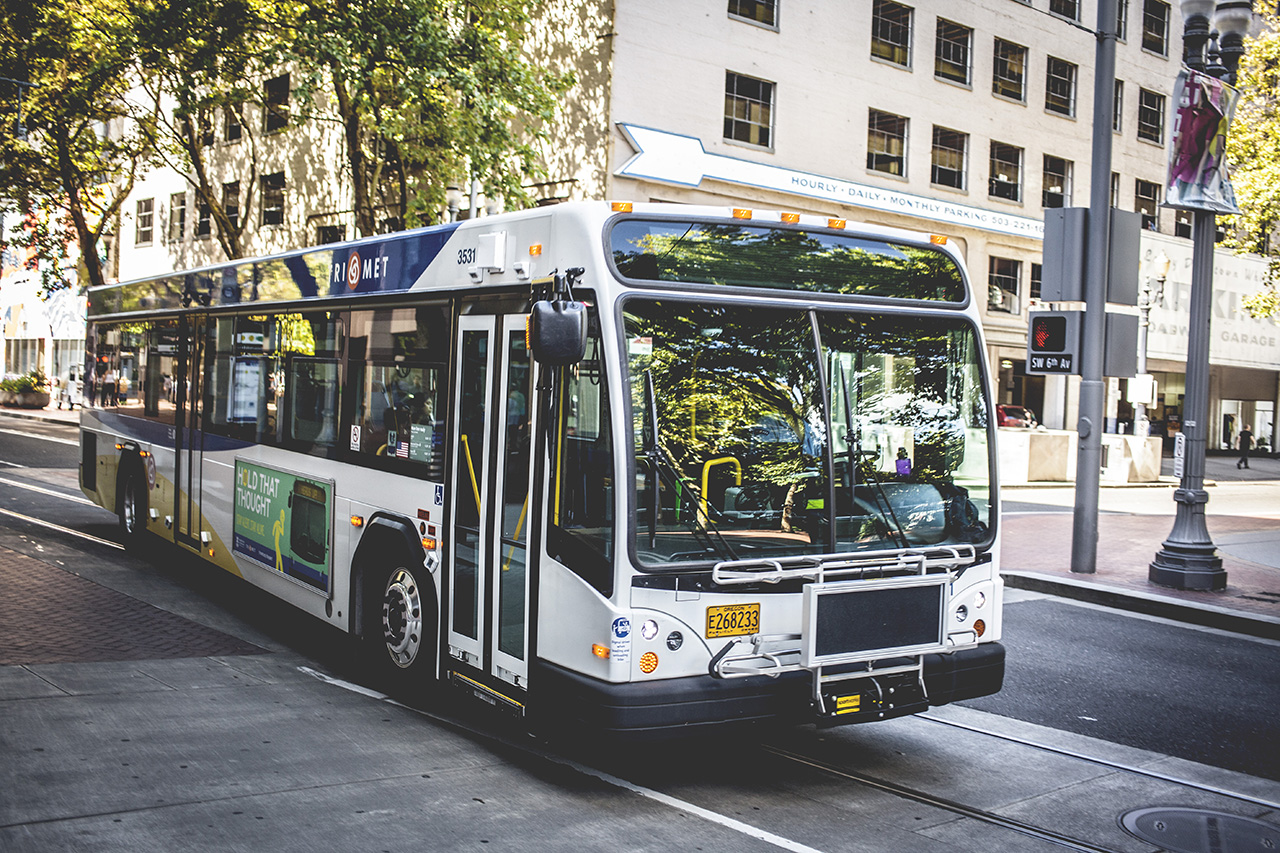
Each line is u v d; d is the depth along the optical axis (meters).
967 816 5.59
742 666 5.40
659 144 25.62
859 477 5.82
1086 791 6.06
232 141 36.78
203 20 20.83
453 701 7.43
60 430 33.50
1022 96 35.50
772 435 5.61
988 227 34.22
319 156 32.53
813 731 7.02
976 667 6.09
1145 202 40.44
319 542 8.35
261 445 9.43
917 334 6.11
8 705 6.60
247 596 10.73
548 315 5.12
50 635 8.56
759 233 5.77
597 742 5.23
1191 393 12.78
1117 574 13.43
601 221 5.47
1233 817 5.73
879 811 5.60
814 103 29.19
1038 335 13.82
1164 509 23.64
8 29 23.92
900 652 5.67
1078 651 9.86
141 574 11.45
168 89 24.83
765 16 28.16
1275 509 24.62
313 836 4.86
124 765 5.65
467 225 6.70
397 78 20.58
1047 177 36.72
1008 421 35.31
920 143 32.16
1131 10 39.06
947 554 5.99
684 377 5.46
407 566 7.24
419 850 4.77
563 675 5.47
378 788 5.53
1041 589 12.97
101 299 13.80
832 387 5.80
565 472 5.61
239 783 5.49
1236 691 8.52
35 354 52.88
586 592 5.38
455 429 6.69
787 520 5.59
